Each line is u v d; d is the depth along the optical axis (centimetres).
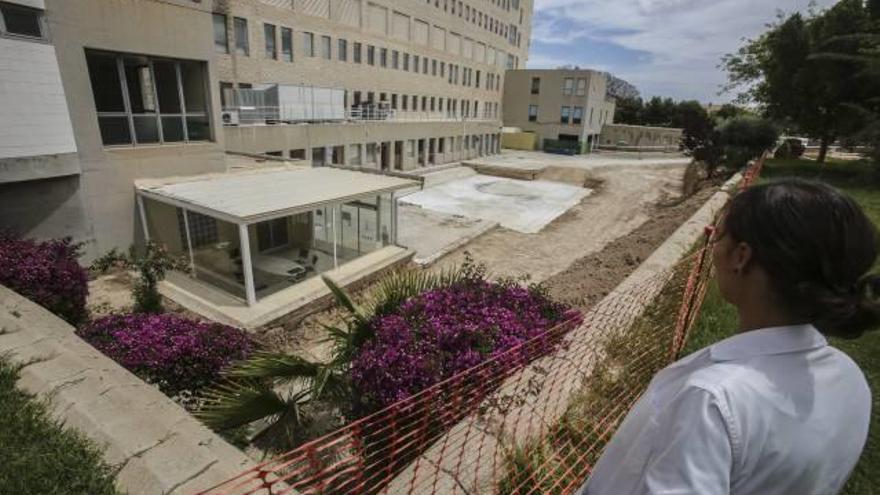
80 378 379
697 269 452
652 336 454
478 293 475
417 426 330
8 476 259
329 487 249
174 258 1054
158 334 550
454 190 2641
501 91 4975
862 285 98
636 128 5219
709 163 2469
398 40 3266
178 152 1152
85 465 272
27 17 838
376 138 2703
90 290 939
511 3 4850
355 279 1136
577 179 3105
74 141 941
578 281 892
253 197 1040
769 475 92
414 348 382
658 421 106
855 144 1928
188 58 1117
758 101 2581
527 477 278
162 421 332
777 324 105
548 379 374
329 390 450
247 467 286
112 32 962
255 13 2216
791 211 95
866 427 106
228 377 496
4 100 816
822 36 2077
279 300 987
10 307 560
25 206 900
